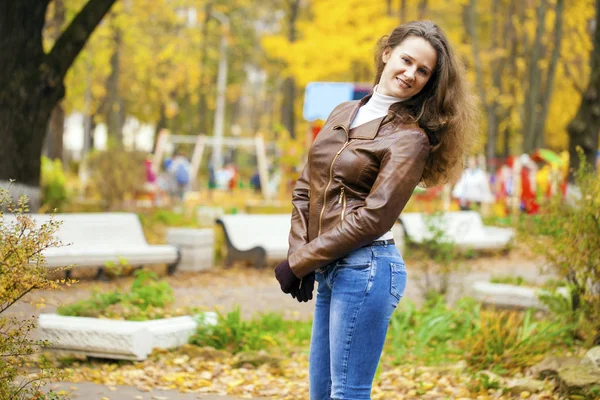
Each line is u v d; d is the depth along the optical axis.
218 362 6.62
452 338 7.55
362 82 34.22
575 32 30.00
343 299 3.40
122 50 38.59
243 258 13.38
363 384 3.45
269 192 34.88
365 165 3.38
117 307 7.17
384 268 3.41
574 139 13.90
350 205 3.40
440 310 8.21
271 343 7.31
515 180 24.38
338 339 3.42
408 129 3.39
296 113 45.88
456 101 3.53
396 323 7.60
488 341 6.71
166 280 11.50
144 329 6.52
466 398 5.73
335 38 29.72
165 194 33.47
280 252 13.39
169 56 41.22
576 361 6.08
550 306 7.55
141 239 12.09
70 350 6.55
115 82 36.12
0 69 11.78
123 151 22.42
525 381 5.85
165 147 36.62
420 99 3.57
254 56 52.00
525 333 6.91
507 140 40.00
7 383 4.06
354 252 3.40
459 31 35.75
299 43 30.25
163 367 6.37
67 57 12.18
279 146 29.09
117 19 31.58
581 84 31.12
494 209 24.77
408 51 3.45
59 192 18.34
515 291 9.28
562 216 7.35
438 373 6.46
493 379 5.95
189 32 42.00
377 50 3.75
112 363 6.50
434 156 3.64
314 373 3.67
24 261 3.90
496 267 14.52
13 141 11.78
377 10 30.39
